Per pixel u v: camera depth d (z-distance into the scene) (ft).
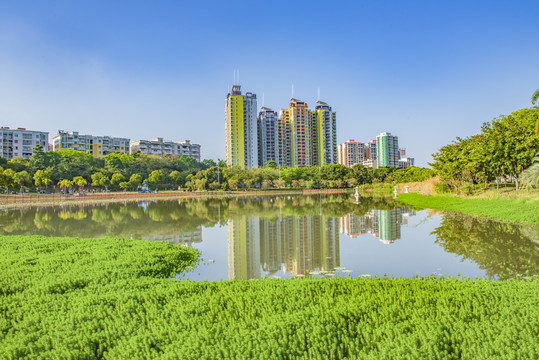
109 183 293.84
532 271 31.40
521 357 14.35
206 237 60.13
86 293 25.52
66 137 409.69
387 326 17.97
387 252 43.57
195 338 17.48
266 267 38.91
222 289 25.52
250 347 16.26
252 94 443.32
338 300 22.27
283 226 70.90
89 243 47.42
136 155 357.61
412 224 66.28
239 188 315.17
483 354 15.05
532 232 49.49
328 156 486.79
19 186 247.70
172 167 365.40
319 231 62.80
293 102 478.59
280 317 19.56
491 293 21.91
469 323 17.89
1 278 29.19
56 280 28.07
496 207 74.49
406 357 15.16
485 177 115.55
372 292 23.52
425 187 152.66
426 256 40.27
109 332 18.61
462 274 32.30
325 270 36.42
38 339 18.26
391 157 587.27
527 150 92.99
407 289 23.50
